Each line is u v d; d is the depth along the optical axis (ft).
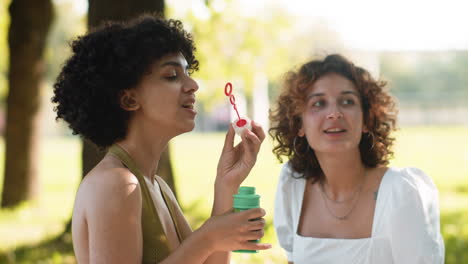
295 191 9.79
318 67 9.19
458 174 41.88
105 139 6.26
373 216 9.04
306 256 9.27
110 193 5.62
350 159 9.14
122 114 6.23
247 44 40.86
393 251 8.54
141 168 6.31
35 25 32.17
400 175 8.80
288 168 9.97
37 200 33.27
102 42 6.17
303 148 9.71
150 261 5.94
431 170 44.39
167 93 6.16
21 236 24.20
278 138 10.05
